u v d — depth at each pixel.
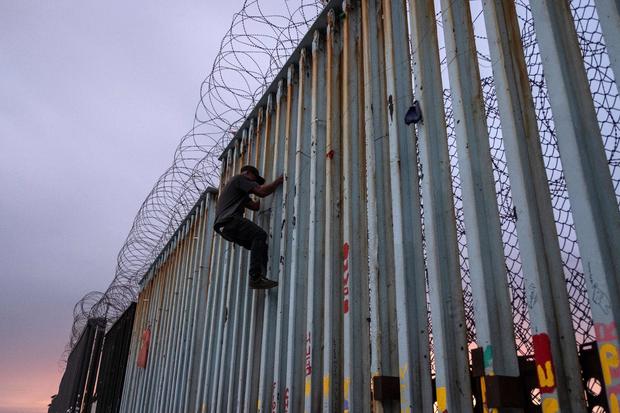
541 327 1.78
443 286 2.24
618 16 1.78
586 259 1.70
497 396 1.85
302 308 3.36
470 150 2.26
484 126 2.30
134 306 9.78
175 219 7.34
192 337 5.44
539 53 2.02
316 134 3.57
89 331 13.26
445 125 2.51
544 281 1.83
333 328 2.95
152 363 7.09
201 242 6.06
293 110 4.13
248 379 3.79
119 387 9.23
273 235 3.97
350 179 3.07
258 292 4.02
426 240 2.35
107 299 11.49
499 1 2.31
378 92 3.04
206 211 6.07
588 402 1.72
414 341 2.34
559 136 1.86
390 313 2.57
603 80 1.85
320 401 2.97
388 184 2.81
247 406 3.72
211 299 5.13
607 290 1.61
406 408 2.25
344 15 3.55
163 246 8.00
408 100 2.79
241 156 5.18
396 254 2.51
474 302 2.06
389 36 2.93
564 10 2.03
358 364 2.71
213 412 4.36
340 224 3.18
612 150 1.78
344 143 3.19
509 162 2.04
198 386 4.88
